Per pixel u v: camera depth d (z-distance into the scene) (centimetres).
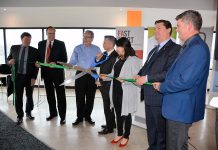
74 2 488
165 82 173
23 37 362
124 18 701
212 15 645
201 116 175
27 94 395
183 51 166
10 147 286
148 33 383
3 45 748
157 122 222
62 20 715
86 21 711
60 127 366
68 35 726
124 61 274
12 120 395
